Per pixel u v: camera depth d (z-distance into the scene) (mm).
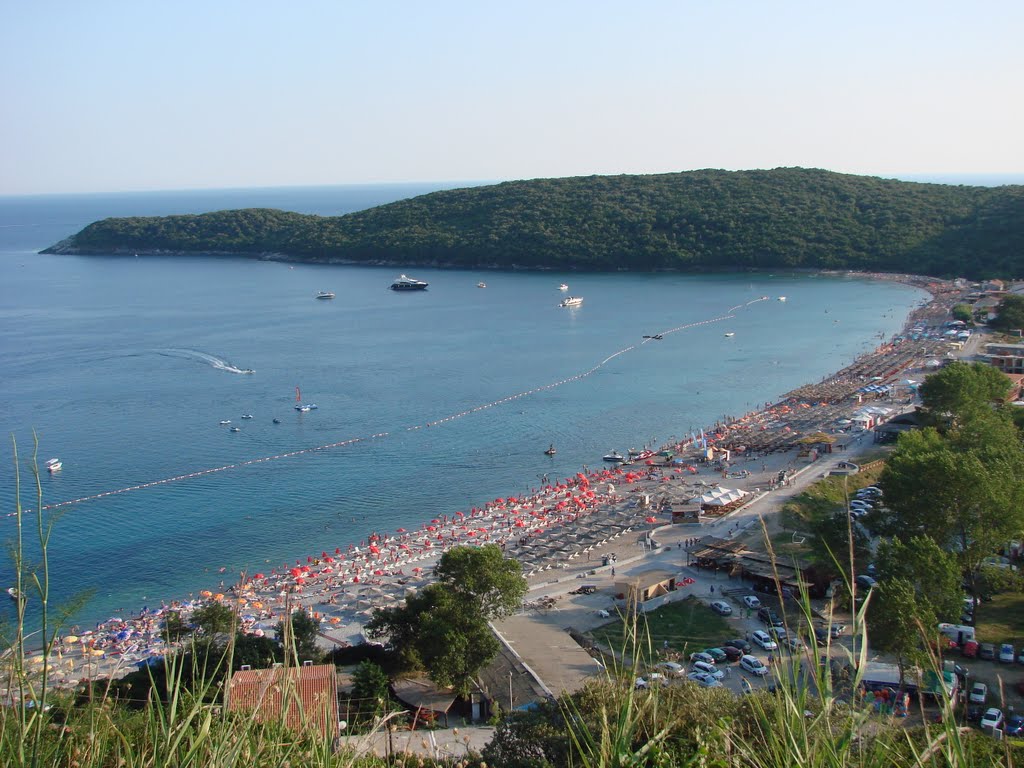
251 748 10094
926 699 41844
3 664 10148
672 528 81500
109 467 102938
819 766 9648
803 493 87125
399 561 77688
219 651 42750
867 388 131875
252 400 135125
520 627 56719
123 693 33594
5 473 99938
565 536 81250
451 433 118812
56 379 148375
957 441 81688
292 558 78750
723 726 12172
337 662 52219
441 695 46719
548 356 168375
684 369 155500
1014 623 54844
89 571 75000
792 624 55031
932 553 50562
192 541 82250
